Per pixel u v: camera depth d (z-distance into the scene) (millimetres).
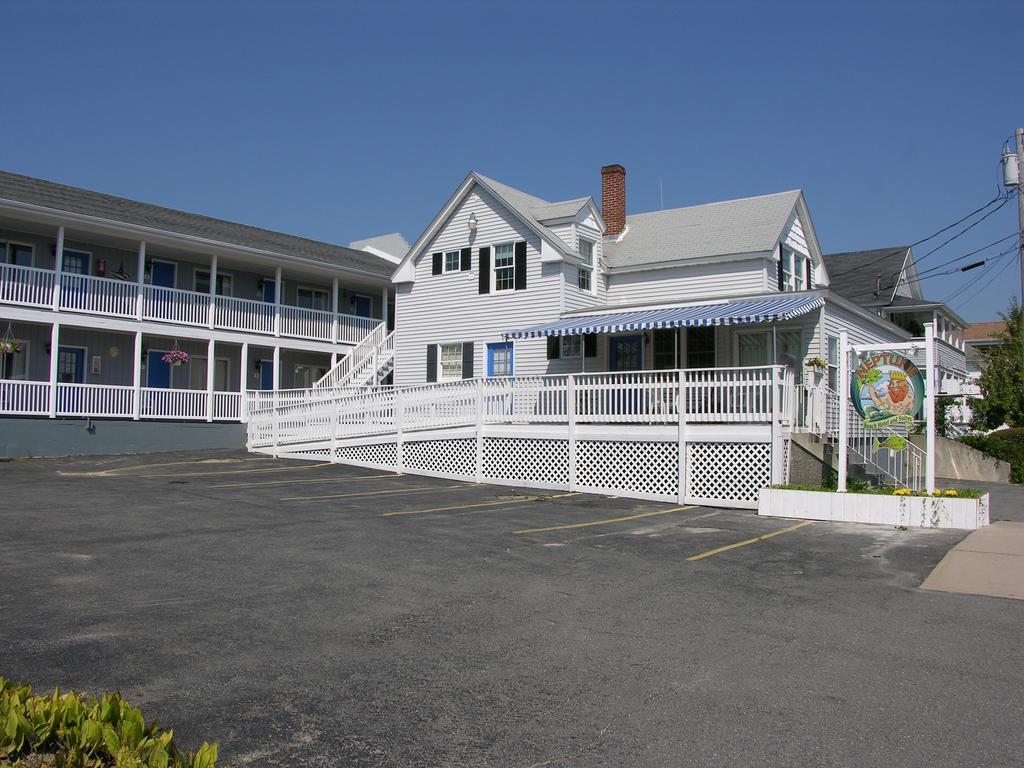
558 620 7699
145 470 21328
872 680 6176
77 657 6246
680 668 6395
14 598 7844
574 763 4742
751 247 24391
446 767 4660
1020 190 22766
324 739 4977
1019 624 7742
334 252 37719
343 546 11008
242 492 16969
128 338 29719
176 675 5953
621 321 21453
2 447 24328
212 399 29578
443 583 9055
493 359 26781
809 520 14633
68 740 3908
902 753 4918
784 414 16938
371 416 23297
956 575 9805
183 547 10617
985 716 5496
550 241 25312
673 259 25453
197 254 30641
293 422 25844
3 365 26531
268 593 8352
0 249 26734
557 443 19375
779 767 4723
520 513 15023
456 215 28000
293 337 32562
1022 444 25016
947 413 32906
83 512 13406
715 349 22641
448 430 21312
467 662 6445
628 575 9758
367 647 6742
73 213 26062
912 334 31922
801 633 7391
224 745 4844
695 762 4773
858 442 20656
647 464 18031
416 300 28781
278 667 6199
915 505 13719
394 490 18234
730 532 13188
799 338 21344
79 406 26344
